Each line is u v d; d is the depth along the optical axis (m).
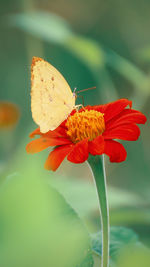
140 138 1.53
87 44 0.80
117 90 1.72
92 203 0.64
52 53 1.68
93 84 1.67
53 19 0.83
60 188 0.65
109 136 0.49
